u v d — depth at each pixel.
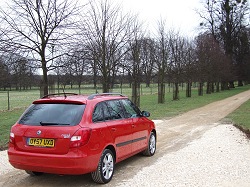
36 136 5.44
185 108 22.72
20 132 5.61
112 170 6.03
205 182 5.84
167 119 16.67
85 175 6.34
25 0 11.18
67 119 5.49
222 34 58.41
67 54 11.85
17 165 5.57
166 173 6.44
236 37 60.62
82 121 5.46
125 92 47.19
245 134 11.30
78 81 18.09
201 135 11.44
